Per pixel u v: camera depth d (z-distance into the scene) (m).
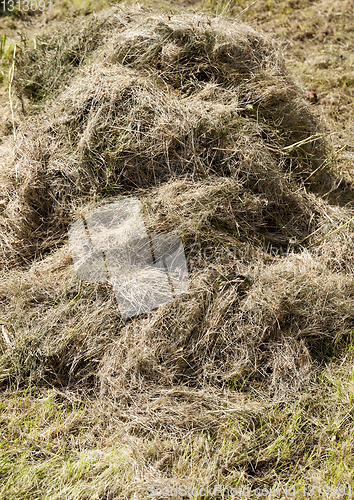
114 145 2.72
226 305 2.39
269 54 3.34
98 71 2.96
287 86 3.21
